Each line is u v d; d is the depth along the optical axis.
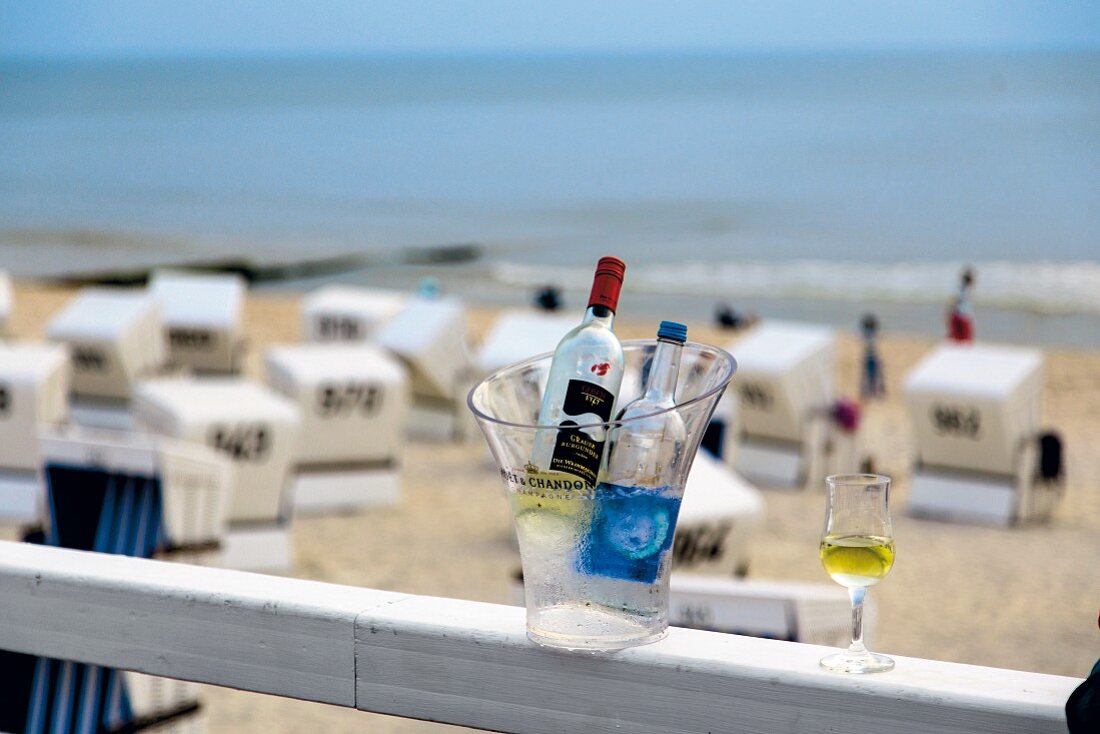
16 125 128.75
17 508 9.67
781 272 42.44
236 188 76.06
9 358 10.01
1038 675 1.59
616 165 88.62
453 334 14.76
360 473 11.36
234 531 9.16
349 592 1.97
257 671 1.94
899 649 7.93
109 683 3.80
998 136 102.00
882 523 1.75
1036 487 11.48
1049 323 31.91
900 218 59.44
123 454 5.59
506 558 9.75
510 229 56.56
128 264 44.03
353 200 69.81
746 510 7.39
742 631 4.88
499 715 1.79
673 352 1.71
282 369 11.31
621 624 1.69
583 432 1.61
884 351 23.20
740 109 144.25
